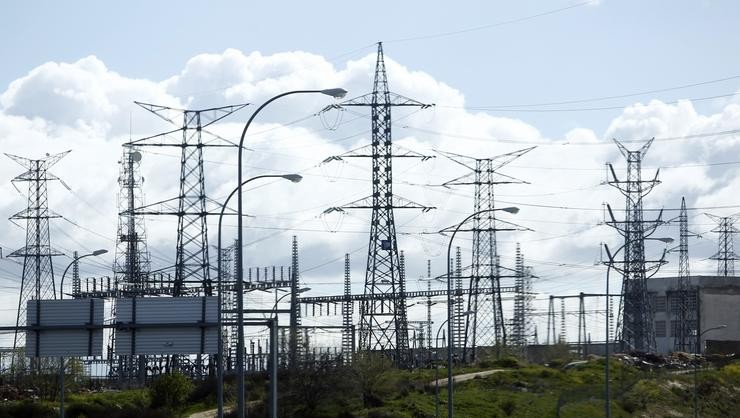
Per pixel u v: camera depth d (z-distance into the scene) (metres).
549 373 189.50
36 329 82.31
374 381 156.25
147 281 176.12
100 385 195.75
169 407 159.25
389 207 168.38
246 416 141.50
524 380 183.38
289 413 148.88
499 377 180.88
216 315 83.56
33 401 153.75
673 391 189.12
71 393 171.62
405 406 151.62
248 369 189.62
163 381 161.25
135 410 147.50
